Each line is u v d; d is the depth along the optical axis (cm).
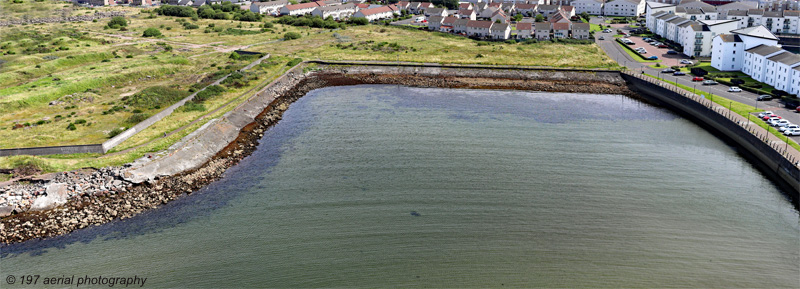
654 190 10900
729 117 13588
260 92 17312
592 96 17488
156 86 17288
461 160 12375
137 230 9544
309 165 12225
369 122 15100
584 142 13412
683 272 8394
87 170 11188
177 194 10819
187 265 8594
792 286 8031
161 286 8094
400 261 8725
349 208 10288
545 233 9444
